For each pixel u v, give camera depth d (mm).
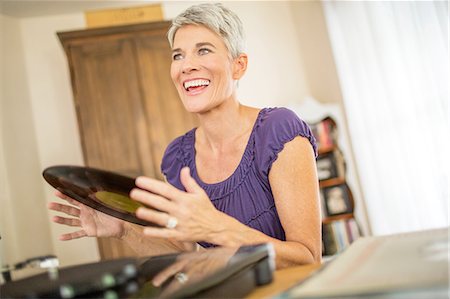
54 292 555
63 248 4078
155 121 3900
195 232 916
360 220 4094
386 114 3863
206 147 1457
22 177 3916
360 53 4047
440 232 722
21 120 4051
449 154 3324
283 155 1235
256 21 4770
